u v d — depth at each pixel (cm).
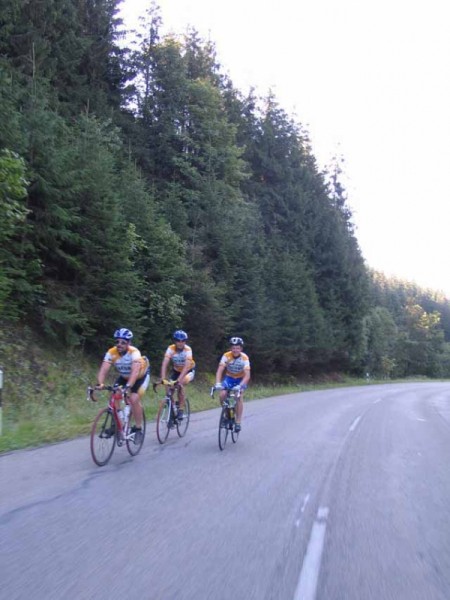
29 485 659
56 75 2731
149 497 636
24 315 1706
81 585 394
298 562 462
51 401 1418
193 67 4578
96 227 1772
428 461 982
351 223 6419
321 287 5253
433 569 462
